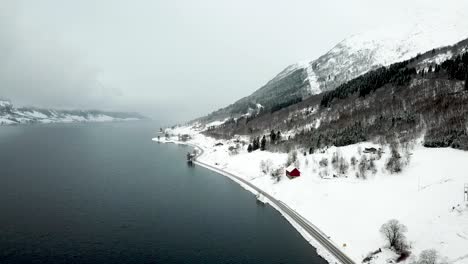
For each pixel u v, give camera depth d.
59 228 112.25
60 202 140.38
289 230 114.06
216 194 159.62
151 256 94.56
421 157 134.62
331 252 95.00
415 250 83.12
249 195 158.38
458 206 91.56
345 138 183.25
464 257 74.31
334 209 120.06
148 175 199.88
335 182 138.88
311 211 126.25
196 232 112.06
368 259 87.62
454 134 141.12
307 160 172.88
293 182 155.75
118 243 102.31
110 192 158.38
